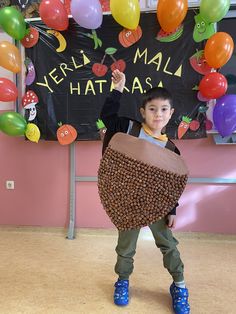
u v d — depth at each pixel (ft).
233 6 6.77
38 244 7.31
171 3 5.91
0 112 7.91
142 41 6.98
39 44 7.34
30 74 7.43
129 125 4.44
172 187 4.15
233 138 7.09
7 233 8.11
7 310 4.67
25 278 5.63
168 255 4.64
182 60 6.91
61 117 7.45
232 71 6.97
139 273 5.81
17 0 7.38
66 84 7.37
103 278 5.65
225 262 6.28
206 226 7.57
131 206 4.16
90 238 7.69
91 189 7.88
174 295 4.68
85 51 7.21
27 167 8.10
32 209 8.20
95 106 7.32
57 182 8.02
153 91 4.24
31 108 7.50
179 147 7.45
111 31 7.06
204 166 7.43
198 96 6.95
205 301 4.89
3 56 6.72
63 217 8.09
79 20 6.39
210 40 6.27
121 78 4.47
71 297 5.02
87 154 7.79
